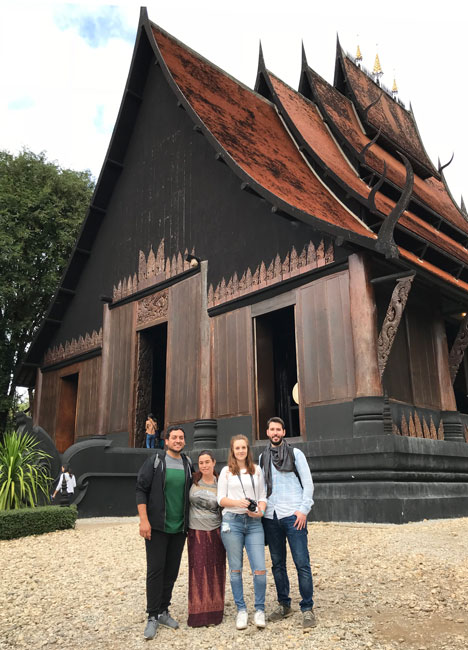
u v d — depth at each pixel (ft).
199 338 47.26
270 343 44.19
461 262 43.86
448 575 18.65
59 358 66.90
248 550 15.19
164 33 56.70
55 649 14.28
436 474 35.91
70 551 27.43
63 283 65.92
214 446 43.83
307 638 13.83
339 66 63.67
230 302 45.06
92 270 64.18
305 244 40.55
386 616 15.19
